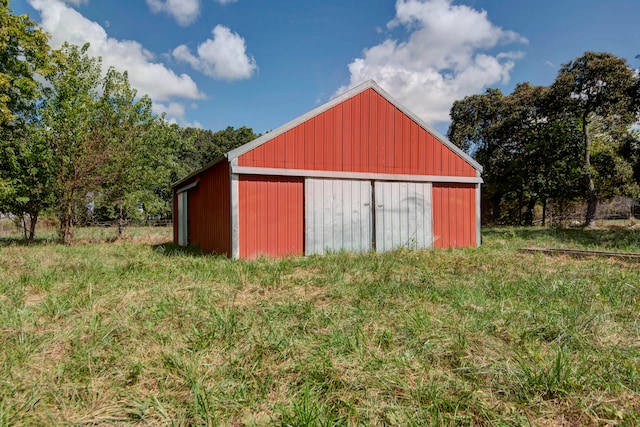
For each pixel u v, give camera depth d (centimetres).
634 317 302
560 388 187
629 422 163
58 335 256
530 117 2003
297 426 157
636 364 214
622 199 1800
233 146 3819
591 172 1608
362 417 168
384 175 803
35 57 1045
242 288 411
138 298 358
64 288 392
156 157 1291
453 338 253
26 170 1004
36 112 1072
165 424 163
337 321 292
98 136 1038
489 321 288
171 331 270
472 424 161
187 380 198
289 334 265
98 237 1249
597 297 354
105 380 201
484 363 217
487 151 2303
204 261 595
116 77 1206
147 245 1026
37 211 1088
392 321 293
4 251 759
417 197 845
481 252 740
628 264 554
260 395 184
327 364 214
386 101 812
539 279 436
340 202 761
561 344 246
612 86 1487
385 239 805
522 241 1006
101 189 1122
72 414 169
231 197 662
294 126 714
